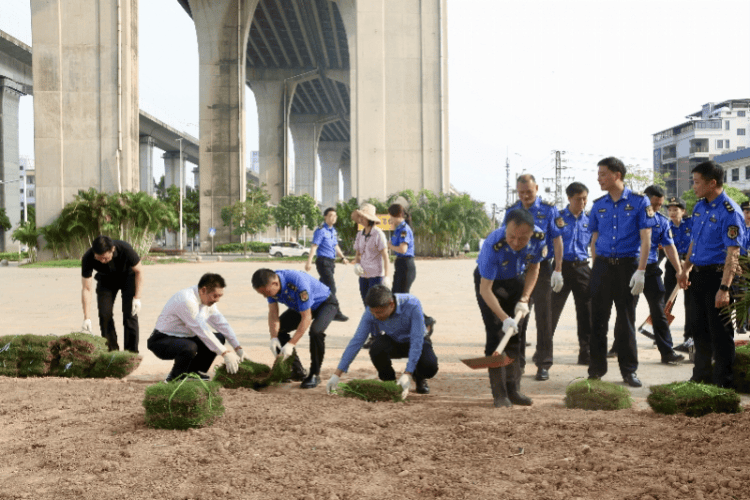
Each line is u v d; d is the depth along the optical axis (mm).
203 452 3354
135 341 6543
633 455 3170
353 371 6070
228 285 17406
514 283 4738
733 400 3965
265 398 4730
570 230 6523
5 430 3857
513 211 4215
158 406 3795
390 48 35562
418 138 35719
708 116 82625
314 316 5570
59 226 29766
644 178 59156
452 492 2699
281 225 64375
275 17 62969
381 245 7875
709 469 2924
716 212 4980
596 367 5562
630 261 5430
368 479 2902
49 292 15008
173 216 32781
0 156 55781
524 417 4047
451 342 7812
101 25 30906
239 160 54062
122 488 2836
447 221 35906
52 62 30938
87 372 5703
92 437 3666
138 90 33594
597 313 5559
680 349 7156
